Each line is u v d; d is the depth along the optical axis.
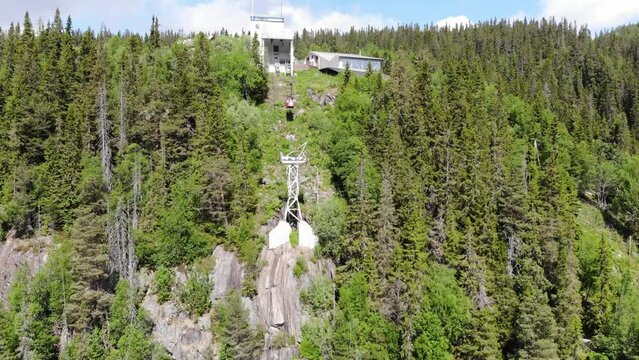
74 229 84.31
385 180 89.50
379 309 80.12
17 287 82.94
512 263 92.81
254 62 121.31
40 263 90.56
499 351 78.00
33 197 95.31
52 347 80.19
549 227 94.25
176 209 87.62
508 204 93.94
